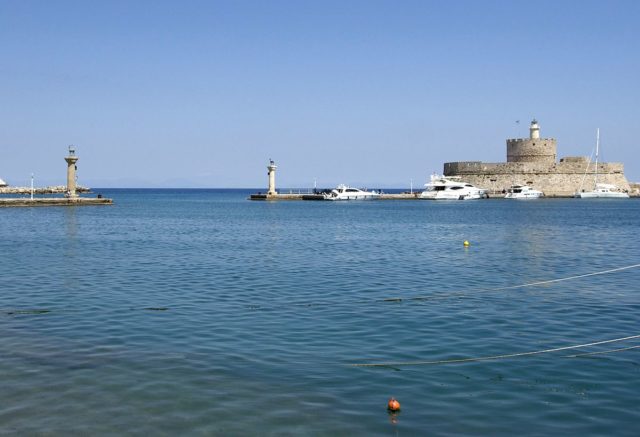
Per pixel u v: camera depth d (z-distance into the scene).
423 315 18.58
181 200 173.12
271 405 11.22
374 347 14.94
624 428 10.30
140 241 43.50
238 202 147.12
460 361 13.83
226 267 29.44
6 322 17.36
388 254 35.66
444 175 160.38
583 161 150.12
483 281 25.52
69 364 13.47
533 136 149.38
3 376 12.66
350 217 80.00
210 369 13.16
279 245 41.16
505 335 16.14
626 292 22.77
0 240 43.28
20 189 169.88
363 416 10.76
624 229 56.97
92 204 113.88
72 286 23.53
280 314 18.62
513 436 10.01
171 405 11.20
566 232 53.38
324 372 13.02
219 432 10.12
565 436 10.01
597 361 13.86
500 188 149.12
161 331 16.39
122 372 12.94
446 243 43.00
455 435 10.04
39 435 10.02
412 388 12.11
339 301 20.83
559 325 17.31
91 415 10.77
